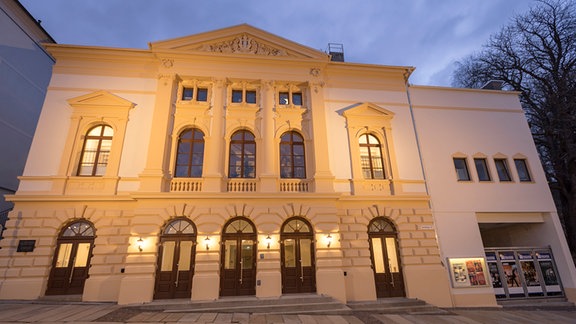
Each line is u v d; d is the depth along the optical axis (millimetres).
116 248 11195
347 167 13852
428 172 14375
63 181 11711
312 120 14133
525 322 9938
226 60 14445
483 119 15945
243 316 9156
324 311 9906
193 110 13602
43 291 10609
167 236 11469
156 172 11961
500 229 17094
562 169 17266
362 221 12875
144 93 13602
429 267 12625
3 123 14992
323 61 14945
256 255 11672
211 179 12258
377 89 15555
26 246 10797
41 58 17641
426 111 15547
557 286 13578
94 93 13023
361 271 12133
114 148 12484
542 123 18281
